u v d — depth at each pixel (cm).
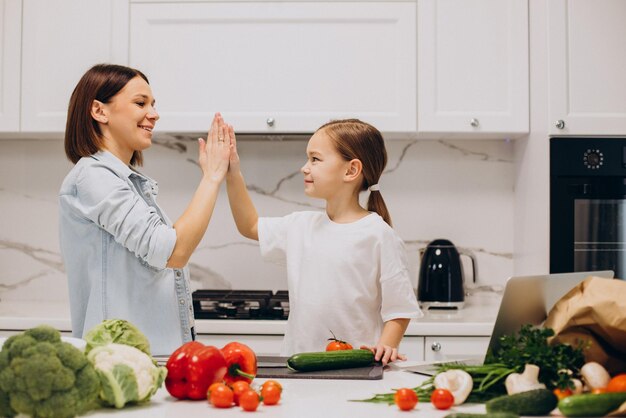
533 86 282
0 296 321
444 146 320
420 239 320
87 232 184
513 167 319
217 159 189
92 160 184
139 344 139
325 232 204
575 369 127
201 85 282
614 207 275
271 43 282
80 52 283
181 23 282
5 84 284
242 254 319
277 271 318
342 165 203
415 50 282
